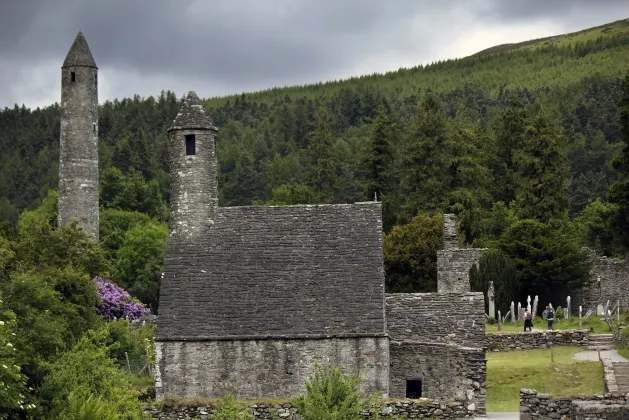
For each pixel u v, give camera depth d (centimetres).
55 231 6016
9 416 3256
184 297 4500
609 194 7050
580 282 7725
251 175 17275
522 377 4781
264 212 4781
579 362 4944
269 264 4591
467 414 3984
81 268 5738
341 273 4531
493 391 4675
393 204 11019
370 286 4478
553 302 7831
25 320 3816
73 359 3797
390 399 4047
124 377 4184
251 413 4000
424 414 3962
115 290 6794
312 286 4500
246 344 4366
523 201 10944
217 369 4369
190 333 4391
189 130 4775
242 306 4456
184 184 4753
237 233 4716
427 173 11094
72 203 9175
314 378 3881
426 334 4662
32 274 4881
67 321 4656
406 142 12281
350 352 4331
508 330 6184
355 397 3622
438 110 11606
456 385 4300
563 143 11256
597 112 19788
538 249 7756
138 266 10594
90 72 9319
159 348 4381
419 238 8750
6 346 3231
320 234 4681
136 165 18525
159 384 4369
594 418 3634
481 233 10600
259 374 4353
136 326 6731
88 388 3647
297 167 18538
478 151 11625
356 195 13650
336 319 4381
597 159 17050
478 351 4256
